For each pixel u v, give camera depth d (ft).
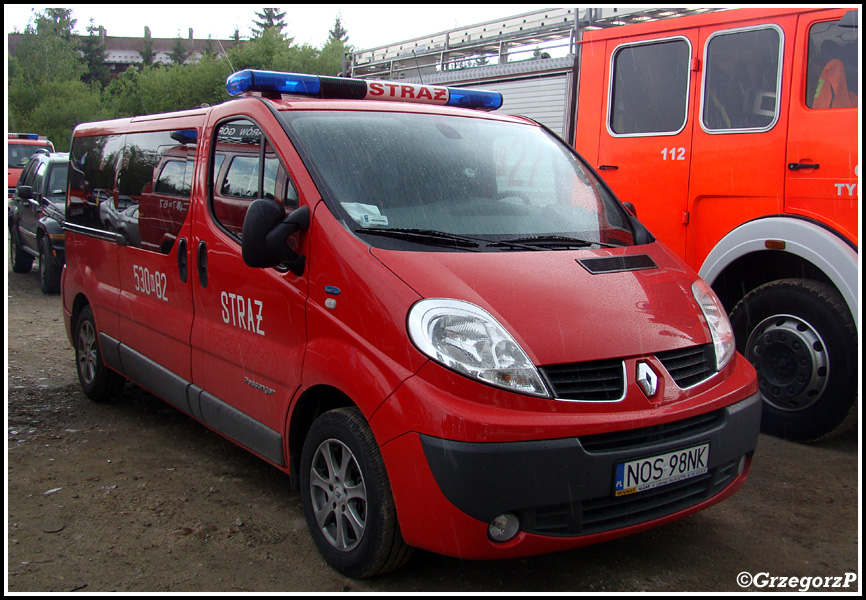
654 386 9.28
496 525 8.69
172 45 315.37
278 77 12.77
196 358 13.28
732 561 10.75
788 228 15.07
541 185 12.70
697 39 17.03
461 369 8.73
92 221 17.83
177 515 11.95
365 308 9.59
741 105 16.26
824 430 15.08
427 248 10.15
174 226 14.06
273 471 13.88
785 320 15.52
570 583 10.05
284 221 10.55
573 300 9.72
